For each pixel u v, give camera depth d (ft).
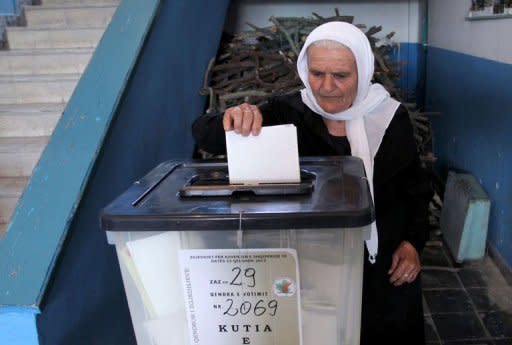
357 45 4.07
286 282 2.73
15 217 4.95
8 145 8.84
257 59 13.37
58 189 5.15
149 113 7.72
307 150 4.73
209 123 4.45
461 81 13.43
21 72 10.93
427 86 17.76
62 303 4.77
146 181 3.33
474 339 8.52
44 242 4.71
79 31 11.52
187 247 2.72
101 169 5.77
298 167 3.12
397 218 4.83
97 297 5.61
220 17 13.16
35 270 4.50
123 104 6.49
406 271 4.73
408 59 18.85
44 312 4.42
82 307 5.21
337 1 18.54
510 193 9.95
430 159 12.50
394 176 4.75
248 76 12.85
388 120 4.54
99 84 6.42
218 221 2.60
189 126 10.41
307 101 4.64
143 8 7.70
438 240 12.05
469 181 11.67
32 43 11.64
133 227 2.64
